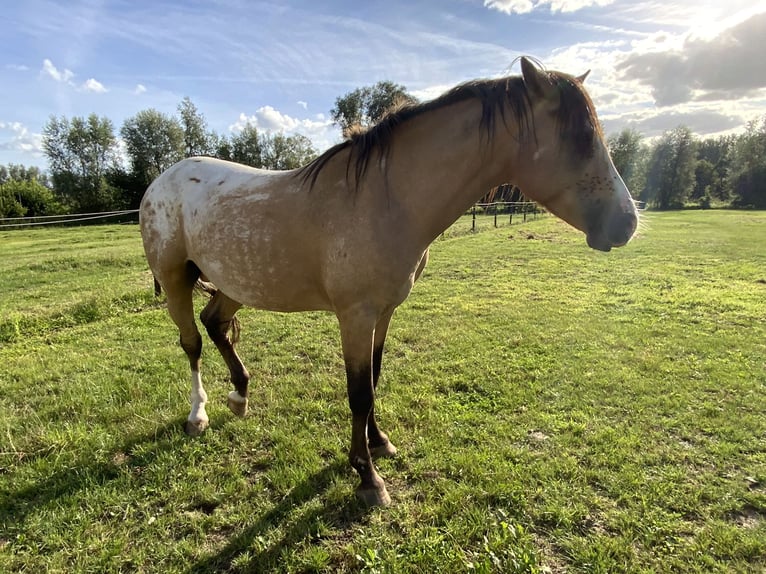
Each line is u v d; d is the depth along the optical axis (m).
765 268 8.77
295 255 2.14
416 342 4.56
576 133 1.79
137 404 3.15
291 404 3.18
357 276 1.99
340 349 4.38
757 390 3.41
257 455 2.62
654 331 4.84
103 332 4.96
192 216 2.47
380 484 2.23
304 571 1.84
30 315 5.38
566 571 1.82
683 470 2.45
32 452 2.58
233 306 2.86
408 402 3.22
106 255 10.78
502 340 4.55
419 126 2.00
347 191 2.02
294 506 2.19
